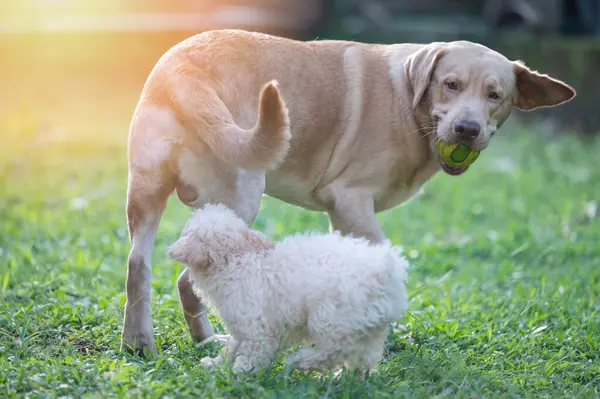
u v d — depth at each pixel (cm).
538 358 649
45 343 630
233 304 537
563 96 675
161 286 780
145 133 582
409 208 1224
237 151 557
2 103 1745
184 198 595
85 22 2033
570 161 1529
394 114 664
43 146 1474
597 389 595
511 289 843
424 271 941
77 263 843
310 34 1998
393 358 622
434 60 645
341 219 663
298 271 530
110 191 1222
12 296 729
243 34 637
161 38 1889
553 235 1067
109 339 633
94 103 1784
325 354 531
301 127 648
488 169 1467
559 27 2048
